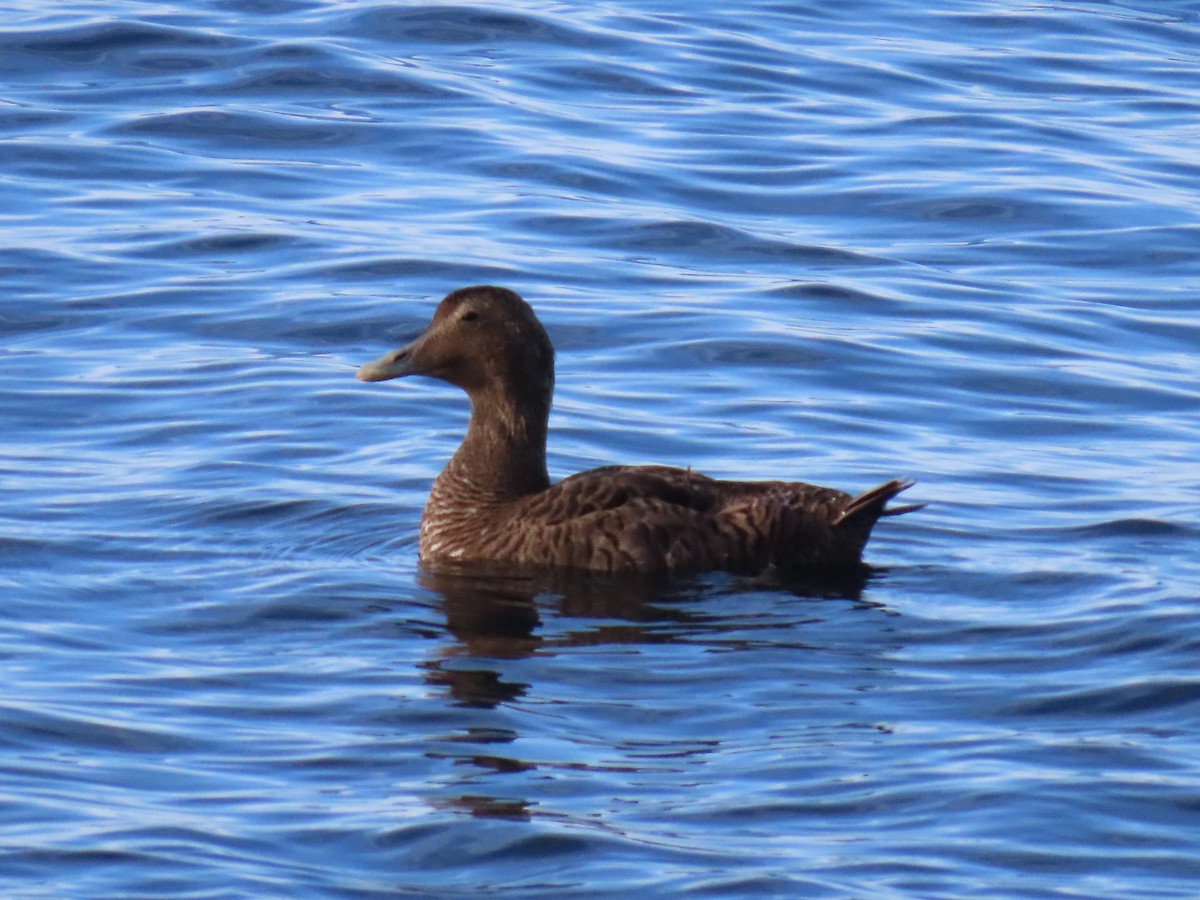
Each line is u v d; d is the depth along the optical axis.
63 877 8.69
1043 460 16.03
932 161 24.27
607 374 17.94
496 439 14.19
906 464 15.89
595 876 8.76
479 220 21.84
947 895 8.58
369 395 17.19
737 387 17.69
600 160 23.77
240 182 22.72
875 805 9.48
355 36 27.56
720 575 13.21
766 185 23.33
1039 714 10.66
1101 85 27.84
